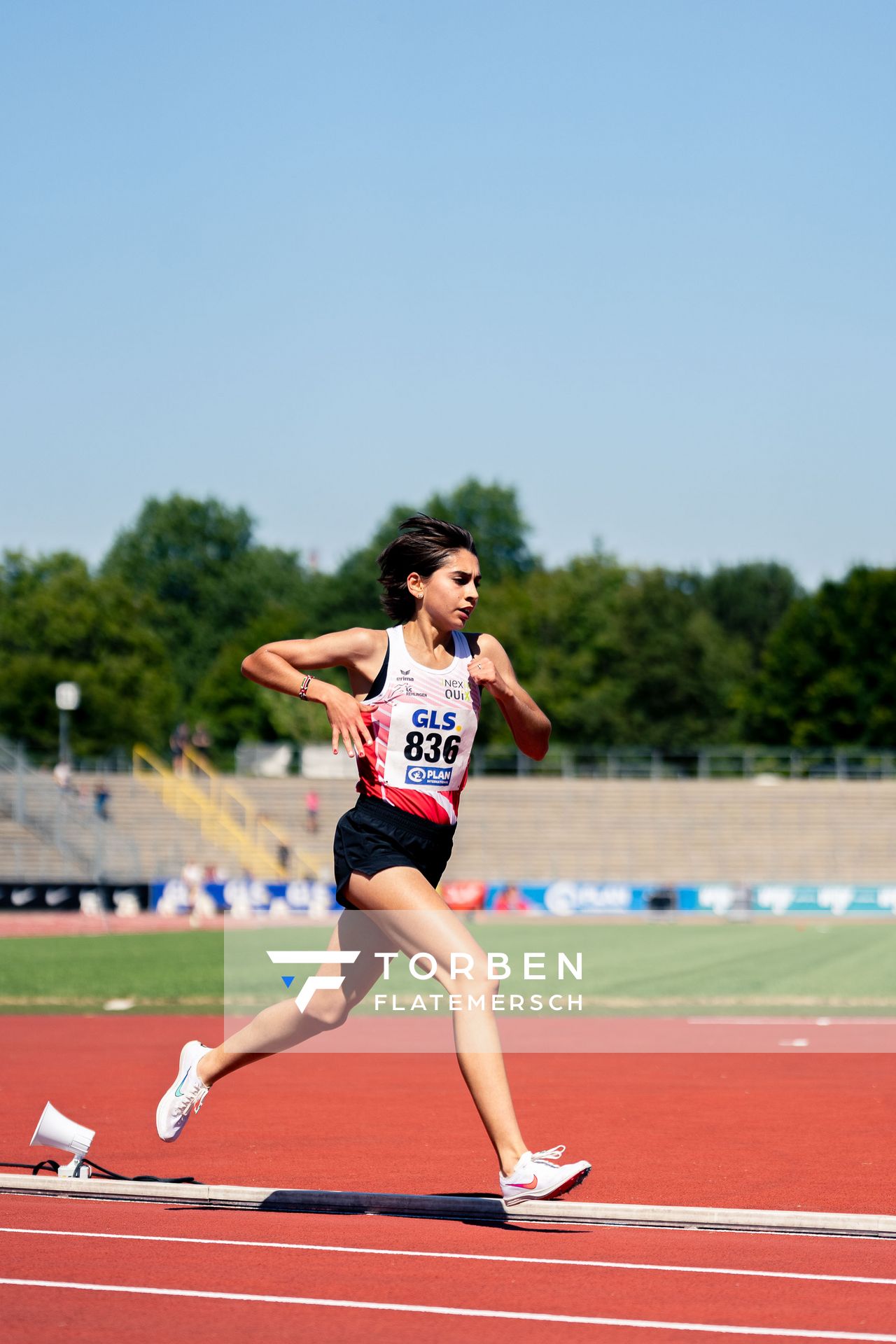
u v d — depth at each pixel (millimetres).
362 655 17562
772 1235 16625
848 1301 13492
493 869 158500
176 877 135125
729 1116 28797
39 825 140375
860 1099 31344
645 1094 32156
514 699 17938
